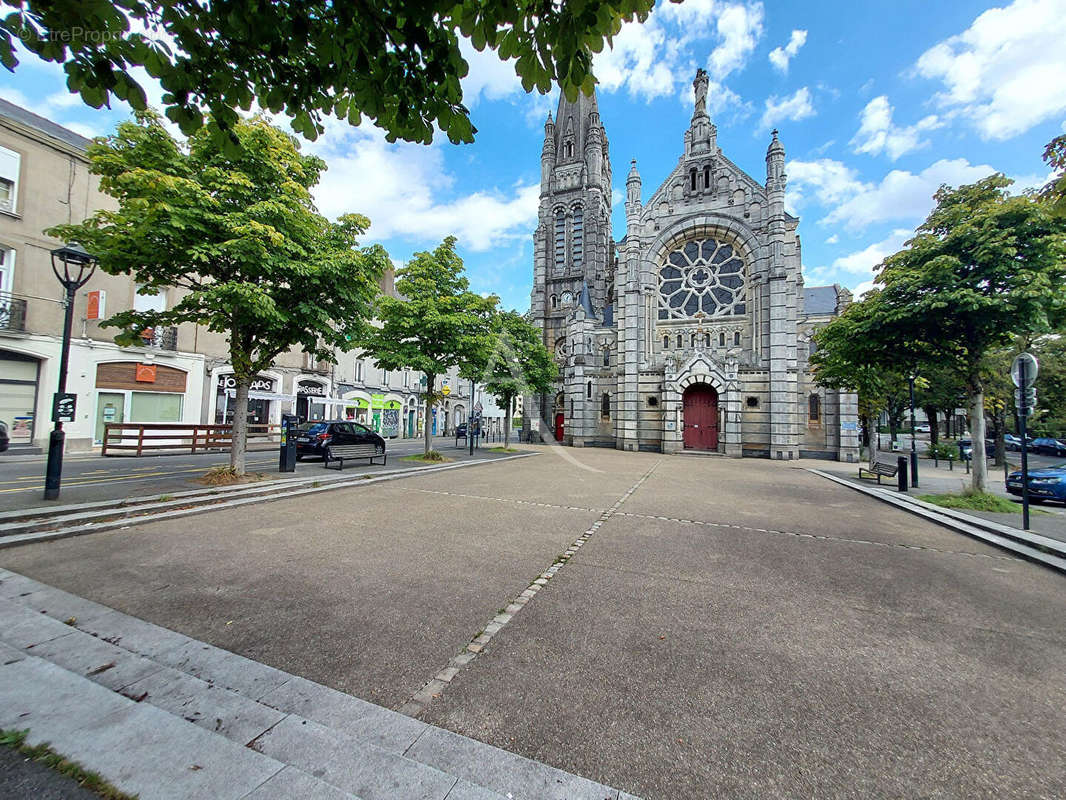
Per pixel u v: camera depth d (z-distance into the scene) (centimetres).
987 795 231
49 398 1794
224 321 1105
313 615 429
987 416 2808
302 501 995
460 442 3591
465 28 273
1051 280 1055
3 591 457
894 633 427
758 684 334
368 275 1170
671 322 3375
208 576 521
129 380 2050
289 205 1044
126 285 2033
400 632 400
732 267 3281
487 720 283
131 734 249
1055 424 3316
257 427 2703
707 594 516
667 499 1188
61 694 282
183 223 875
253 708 282
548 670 345
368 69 291
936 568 643
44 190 1777
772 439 2916
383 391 3850
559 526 837
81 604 432
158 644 362
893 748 267
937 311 1121
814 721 292
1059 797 230
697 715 295
